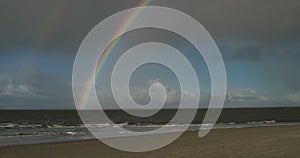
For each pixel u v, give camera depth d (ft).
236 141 74.28
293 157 50.90
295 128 115.55
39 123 173.88
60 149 63.57
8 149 63.62
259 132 98.89
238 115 310.45
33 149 63.67
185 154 54.75
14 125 152.87
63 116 266.98
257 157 50.88
